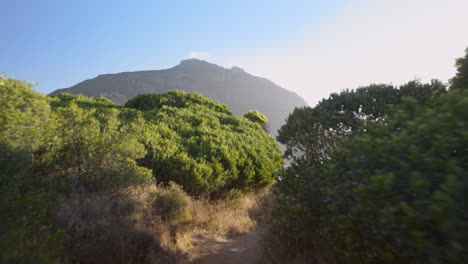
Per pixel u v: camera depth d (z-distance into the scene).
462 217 1.88
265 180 11.21
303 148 8.14
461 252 1.86
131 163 6.09
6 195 3.09
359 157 3.03
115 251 4.43
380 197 2.41
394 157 2.54
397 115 3.07
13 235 2.64
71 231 4.14
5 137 3.49
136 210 5.59
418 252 2.30
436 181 2.23
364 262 3.01
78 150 5.45
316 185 4.14
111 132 6.14
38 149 4.73
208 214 7.74
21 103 4.04
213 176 8.84
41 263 2.70
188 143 10.05
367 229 2.87
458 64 3.46
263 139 14.11
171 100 15.89
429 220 2.09
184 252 5.61
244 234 7.47
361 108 8.94
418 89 8.80
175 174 8.03
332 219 3.35
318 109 9.52
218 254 5.89
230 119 15.17
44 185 4.45
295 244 4.96
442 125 2.29
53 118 5.28
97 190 5.57
